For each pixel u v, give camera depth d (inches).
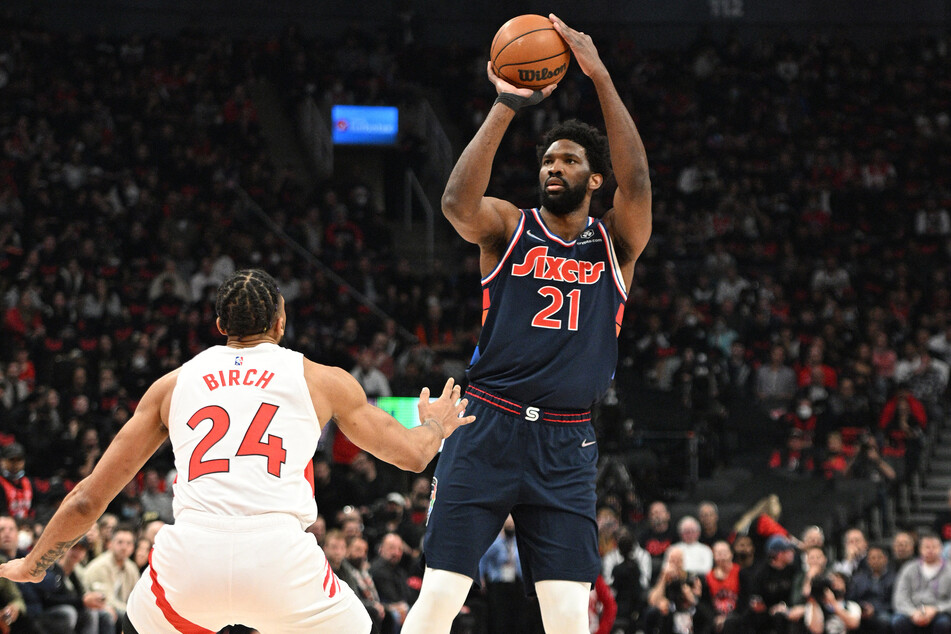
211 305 872.3
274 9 1401.3
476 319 1008.2
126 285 904.9
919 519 819.4
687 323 951.0
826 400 852.0
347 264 1035.3
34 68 1161.4
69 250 896.3
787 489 803.4
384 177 1302.9
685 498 809.5
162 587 181.6
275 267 972.6
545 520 219.0
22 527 486.0
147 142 1094.4
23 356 743.1
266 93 1291.8
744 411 890.1
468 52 1400.1
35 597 453.7
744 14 1470.2
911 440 843.4
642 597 567.2
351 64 1348.4
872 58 1401.3
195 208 1027.3
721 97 1333.7
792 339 964.6
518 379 217.3
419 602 215.6
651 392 887.1
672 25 1466.5
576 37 221.0
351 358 847.7
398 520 600.4
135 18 1348.4
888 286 1058.1
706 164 1201.4
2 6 1289.4
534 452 217.5
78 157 1029.2
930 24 1466.5
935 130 1315.2
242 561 178.9
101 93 1170.0
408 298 1003.3
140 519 562.3
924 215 1163.3
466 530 215.0
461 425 209.3
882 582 602.2
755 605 532.7
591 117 1296.8
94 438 649.6
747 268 1087.0
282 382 191.2
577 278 219.9
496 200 224.5
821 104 1357.0
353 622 187.8
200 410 188.7
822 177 1226.0
